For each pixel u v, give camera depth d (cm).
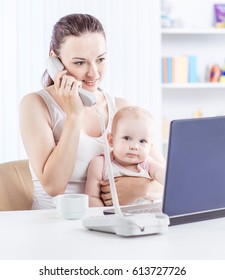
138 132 187
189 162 134
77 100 179
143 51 381
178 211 136
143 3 379
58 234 131
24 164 207
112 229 129
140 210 146
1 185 194
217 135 138
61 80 182
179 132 130
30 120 189
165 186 133
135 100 383
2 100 363
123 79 380
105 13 372
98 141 195
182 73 413
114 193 137
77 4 366
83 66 190
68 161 181
